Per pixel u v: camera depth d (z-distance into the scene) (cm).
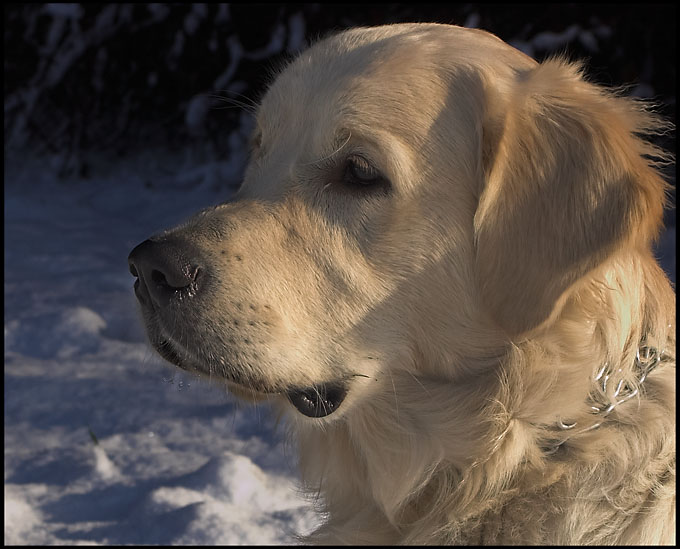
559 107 359
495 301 355
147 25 1448
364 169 359
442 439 366
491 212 354
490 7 1287
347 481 402
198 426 622
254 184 379
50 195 1345
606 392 347
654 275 374
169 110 1521
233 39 1373
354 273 361
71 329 777
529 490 348
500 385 355
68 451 582
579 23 1242
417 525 367
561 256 346
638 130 380
